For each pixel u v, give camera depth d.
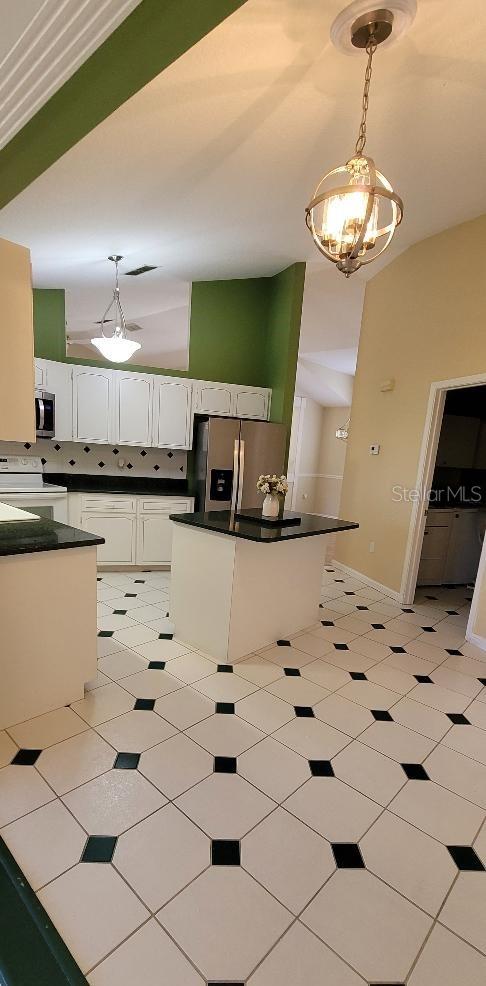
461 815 1.73
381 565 4.45
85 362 4.46
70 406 4.35
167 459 5.12
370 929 1.29
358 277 4.77
